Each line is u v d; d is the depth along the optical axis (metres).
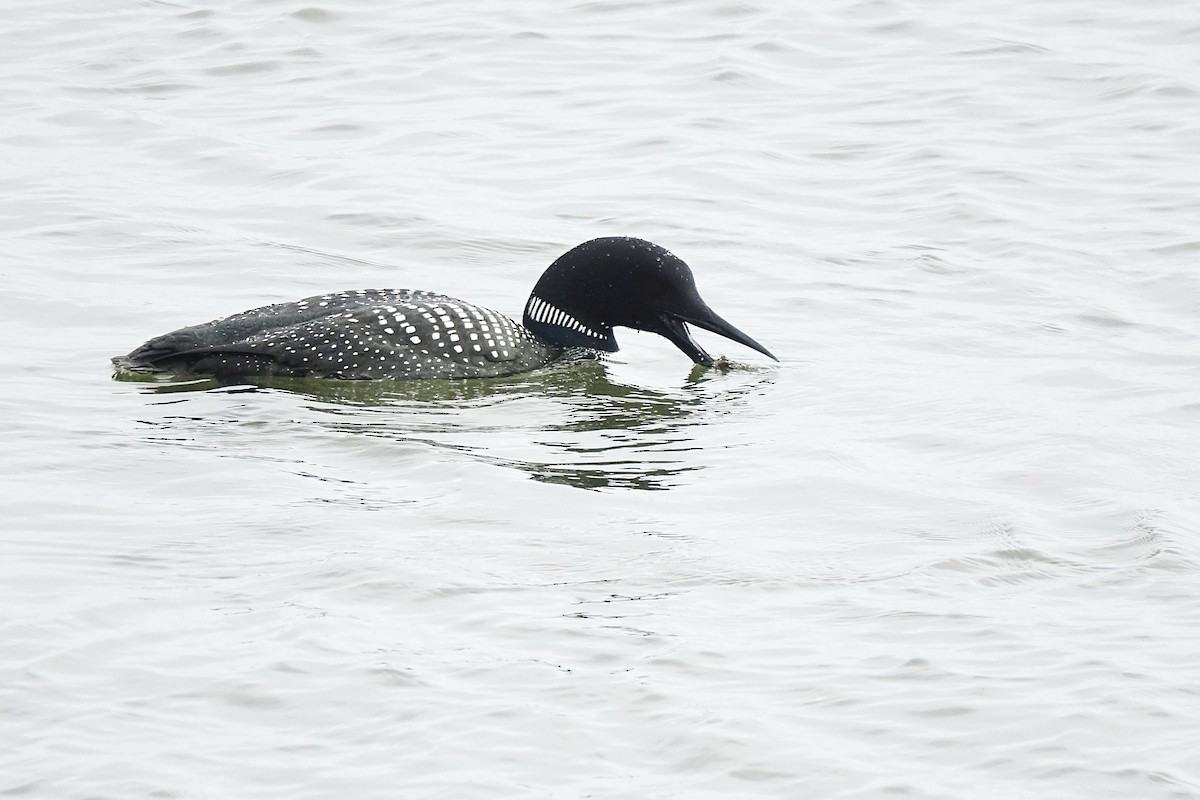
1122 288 16.70
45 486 11.23
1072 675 8.68
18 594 9.47
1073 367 14.43
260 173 20.05
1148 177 20.17
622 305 15.30
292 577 9.78
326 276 16.98
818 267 17.42
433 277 17.12
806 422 13.21
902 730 8.16
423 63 24.36
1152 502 11.23
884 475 11.88
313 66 24.23
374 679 8.55
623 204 19.23
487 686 8.52
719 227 18.59
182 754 7.88
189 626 9.12
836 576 10.01
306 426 12.74
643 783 7.72
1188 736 8.09
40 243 17.44
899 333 15.53
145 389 13.51
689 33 25.80
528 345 14.94
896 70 24.31
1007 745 8.02
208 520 10.69
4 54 24.41
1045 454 12.21
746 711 8.30
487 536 10.54
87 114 22.00
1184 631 9.23
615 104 22.83
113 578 9.73
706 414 13.50
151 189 19.41
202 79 23.62
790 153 21.11
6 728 8.06
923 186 19.89
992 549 10.41
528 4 27.16
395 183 19.75
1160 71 23.92
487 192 19.62
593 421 13.27
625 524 10.84
